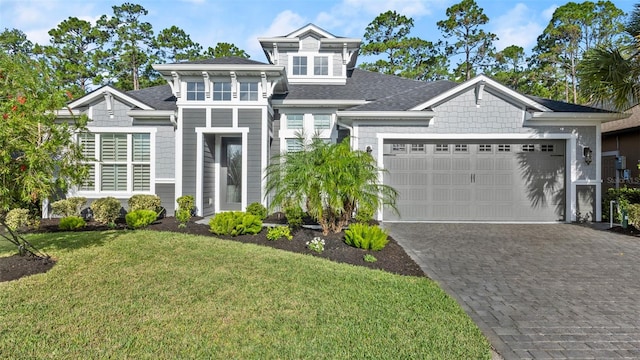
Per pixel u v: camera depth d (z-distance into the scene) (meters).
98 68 29.77
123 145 12.44
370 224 10.83
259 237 8.31
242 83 12.10
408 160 11.85
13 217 8.97
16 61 5.95
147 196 11.57
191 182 12.01
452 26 35.25
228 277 5.30
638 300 4.85
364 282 5.25
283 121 13.45
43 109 5.59
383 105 12.18
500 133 11.62
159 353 3.20
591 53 10.72
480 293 5.12
